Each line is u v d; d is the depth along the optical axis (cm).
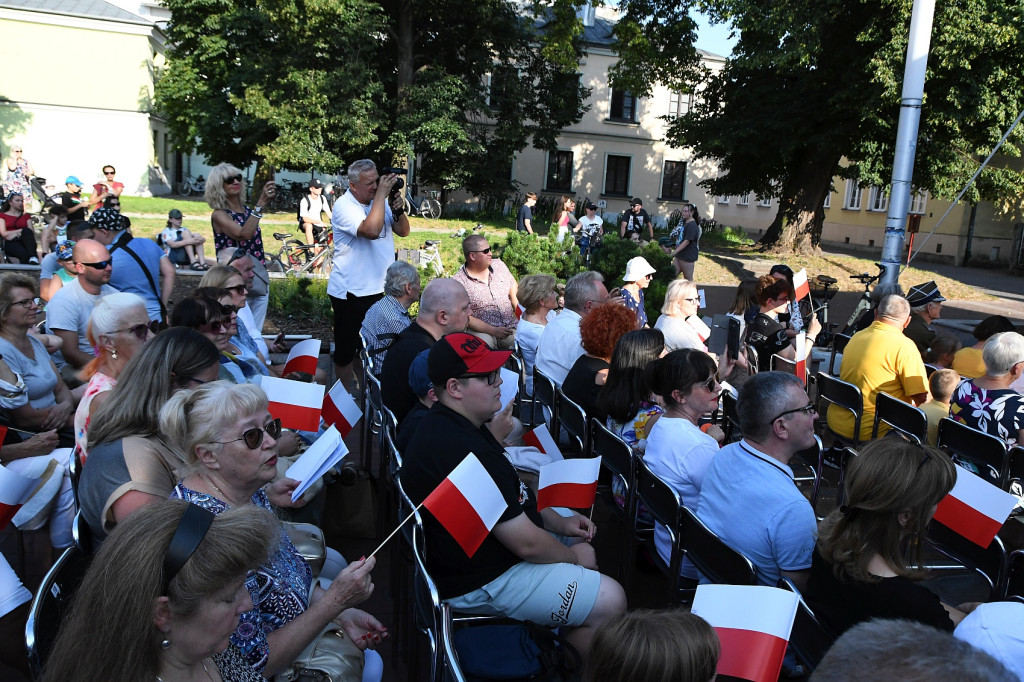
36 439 363
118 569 146
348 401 387
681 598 324
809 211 2189
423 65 2675
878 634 128
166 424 228
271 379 347
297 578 229
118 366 326
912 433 454
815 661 237
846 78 1839
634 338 404
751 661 199
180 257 1295
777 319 675
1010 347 436
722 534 287
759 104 2059
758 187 2386
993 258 2516
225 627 154
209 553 149
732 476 288
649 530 395
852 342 520
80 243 478
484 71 2620
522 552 256
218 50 2452
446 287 444
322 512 396
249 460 228
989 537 304
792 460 532
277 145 2305
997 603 202
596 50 3309
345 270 617
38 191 1988
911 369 492
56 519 338
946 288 1862
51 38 3200
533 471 364
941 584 389
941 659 121
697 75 2252
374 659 253
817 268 2014
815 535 269
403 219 631
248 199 2766
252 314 629
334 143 2473
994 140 1794
